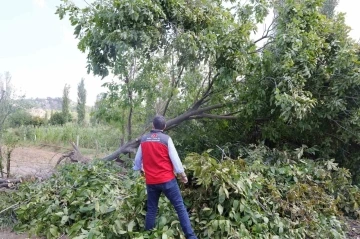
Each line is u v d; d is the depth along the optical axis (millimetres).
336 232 4906
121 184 5492
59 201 5227
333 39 7633
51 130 15867
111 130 9961
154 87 7770
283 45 7031
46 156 12102
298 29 6898
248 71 7531
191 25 7398
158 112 8789
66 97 24188
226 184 4332
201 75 8336
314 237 4805
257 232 4207
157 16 6766
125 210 4344
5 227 5137
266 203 4938
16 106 12727
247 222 4285
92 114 8281
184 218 3979
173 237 3971
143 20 6703
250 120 8227
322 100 7332
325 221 5090
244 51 7215
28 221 5176
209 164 4387
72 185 5629
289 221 4727
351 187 6527
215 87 7980
